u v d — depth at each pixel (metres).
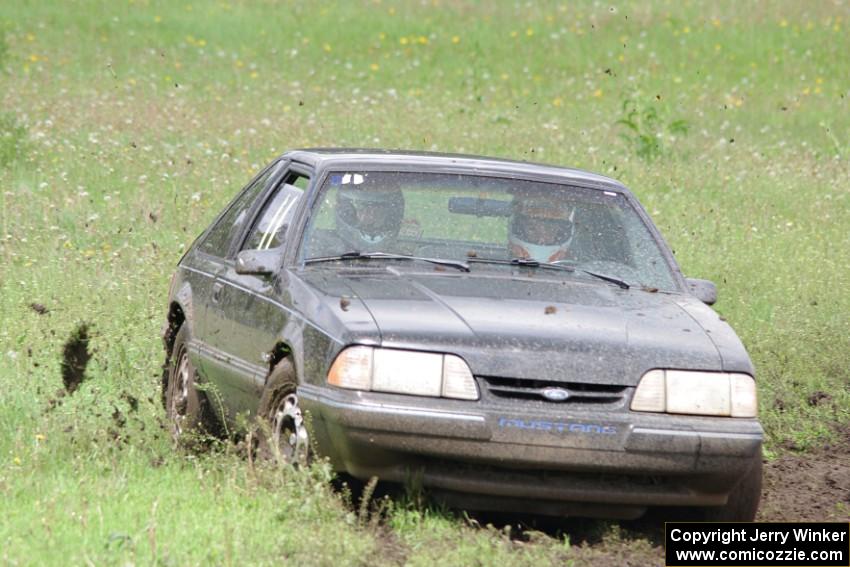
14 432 26.92
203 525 21.11
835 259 49.72
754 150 75.56
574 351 22.05
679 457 21.81
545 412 21.53
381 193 26.62
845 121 89.44
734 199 61.62
